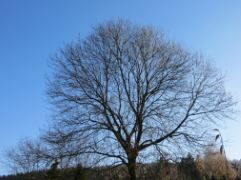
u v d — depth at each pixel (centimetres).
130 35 3234
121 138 2966
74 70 3114
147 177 2925
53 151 2991
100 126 2959
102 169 2956
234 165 2036
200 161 2605
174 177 2908
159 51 3167
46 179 3141
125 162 2950
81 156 2927
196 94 3091
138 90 3055
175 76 3097
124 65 3109
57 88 3123
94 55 3153
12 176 4838
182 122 3014
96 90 3044
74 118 3006
